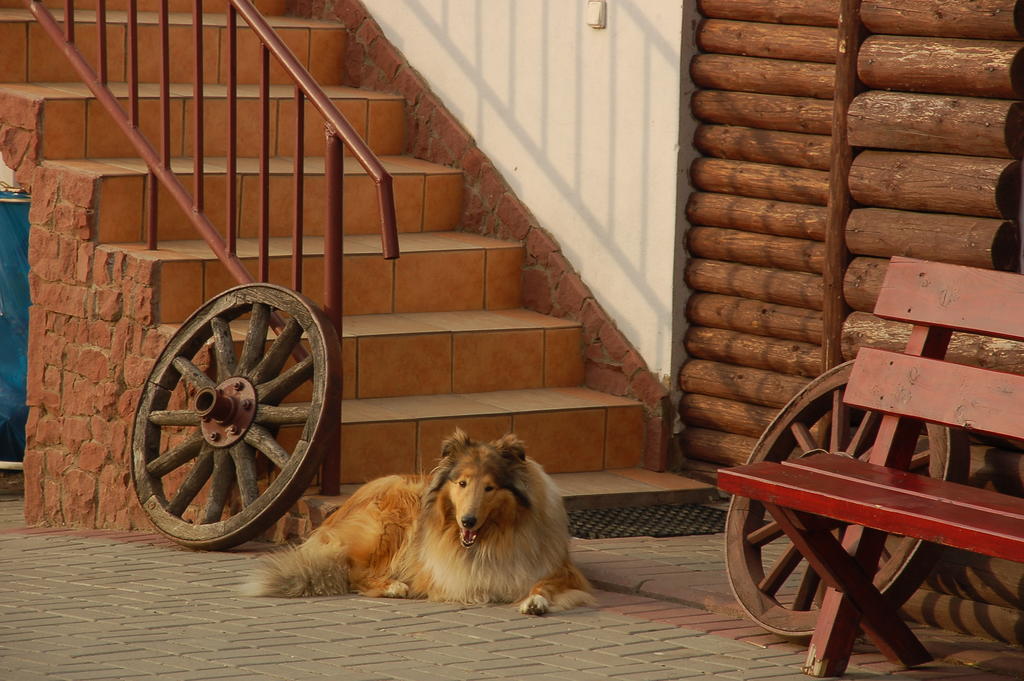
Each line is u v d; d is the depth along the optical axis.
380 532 7.09
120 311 9.05
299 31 11.23
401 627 6.29
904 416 5.95
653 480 8.91
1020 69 6.65
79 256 9.35
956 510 5.30
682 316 9.10
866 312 7.28
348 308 9.40
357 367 8.88
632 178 9.27
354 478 8.36
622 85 9.30
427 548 6.89
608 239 9.45
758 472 5.84
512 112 10.11
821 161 8.34
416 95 10.80
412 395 9.08
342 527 7.21
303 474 7.74
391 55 11.02
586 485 8.72
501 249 9.89
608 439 9.10
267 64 8.53
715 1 8.80
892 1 7.04
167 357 8.51
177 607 6.58
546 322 9.59
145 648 5.84
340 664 5.66
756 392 8.67
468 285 9.80
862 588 5.79
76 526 9.49
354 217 10.12
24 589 6.91
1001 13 6.66
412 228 10.30
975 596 6.33
